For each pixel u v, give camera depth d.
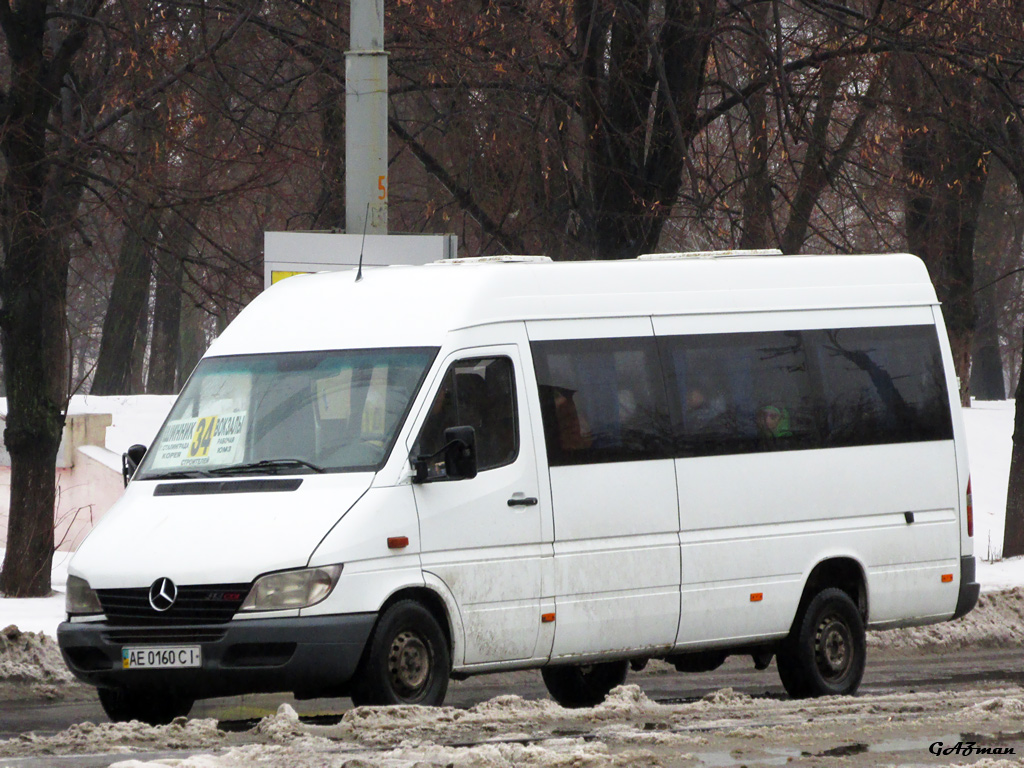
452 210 89.00
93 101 69.75
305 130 78.00
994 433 122.69
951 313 129.12
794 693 43.19
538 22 75.69
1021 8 79.12
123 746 30.23
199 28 70.38
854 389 44.56
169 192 66.25
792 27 81.56
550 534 37.81
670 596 39.94
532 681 49.28
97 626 34.41
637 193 73.44
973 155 113.75
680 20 72.81
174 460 37.34
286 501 34.78
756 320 43.12
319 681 33.41
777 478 42.44
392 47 77.12
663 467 40.25
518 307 38.66
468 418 36.97
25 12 62.59
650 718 34.62
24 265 64.50
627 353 40.31
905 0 72.62
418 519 35.25
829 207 86.88
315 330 38.50
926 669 52.53
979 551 93.69
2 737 35.25
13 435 64.00
